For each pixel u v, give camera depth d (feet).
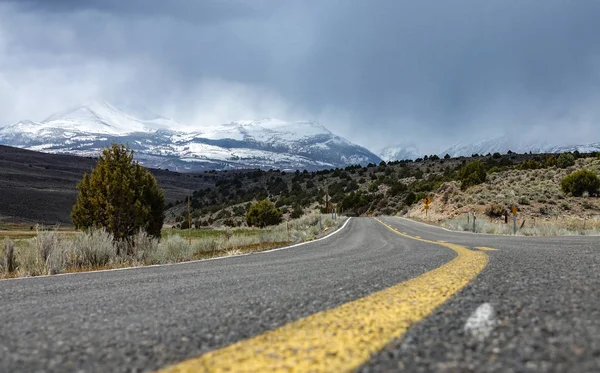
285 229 112.37
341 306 8.88
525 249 27.71
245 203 416.46
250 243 69.31
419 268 17.57
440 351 5.53
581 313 7.37
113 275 21.13
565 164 205.46
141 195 56.13
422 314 7.71
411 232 80.94
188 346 6.55
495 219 127.44
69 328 8.27
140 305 11.03
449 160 491.72
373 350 5.62
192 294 12.89
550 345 5.54
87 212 54.60
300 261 25.99
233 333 7.33
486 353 5.37
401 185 321.73
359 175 490.49
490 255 22.21
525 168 241.14
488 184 186.19
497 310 7.89
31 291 15.37
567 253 22.56
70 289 15.58
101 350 6.48
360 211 312.91
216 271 21.08
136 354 6.20
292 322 7.85
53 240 33.37
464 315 7.60
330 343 6.00
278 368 5.01
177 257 41.01
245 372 4.92
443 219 144.46
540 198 139.74
